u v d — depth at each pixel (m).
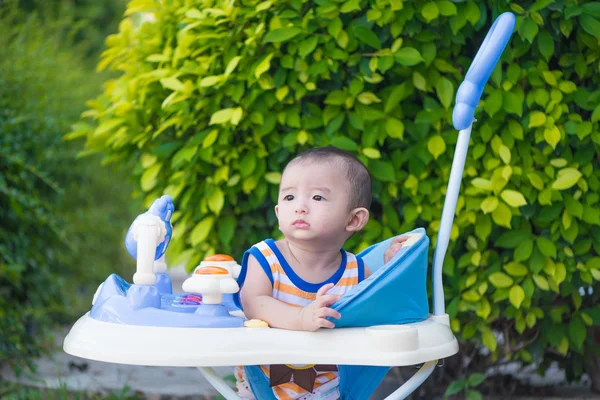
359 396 2.60
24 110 5.38
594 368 4.17
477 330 3.74
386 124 3.47
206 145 3.46
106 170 7.08
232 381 4.11
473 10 3.36
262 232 3.77
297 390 2.55
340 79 3.56
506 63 3.58
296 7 3.47
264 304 2.43
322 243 2.54
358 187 2.57
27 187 5.16
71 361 5.28
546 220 3.48
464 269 3.66
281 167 3.70
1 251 4.78
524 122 3.46
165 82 3.53
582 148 3.51
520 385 4.35
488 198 3.40
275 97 3.54
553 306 3.72
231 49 3.58
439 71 3.58
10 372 4.97
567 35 3.40
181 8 3.77
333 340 2.25
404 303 2.42
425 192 3.49
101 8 10.70
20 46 5.68
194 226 3.81
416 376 2.45
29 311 5.09
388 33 3.49
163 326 2.24
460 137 2.58
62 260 5.92
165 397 4.30
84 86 6.80
